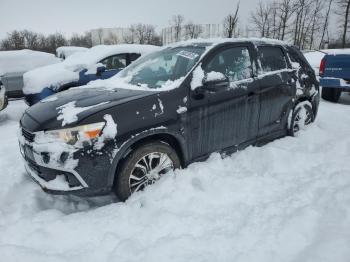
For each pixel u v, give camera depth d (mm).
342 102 8539
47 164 2836
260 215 2781
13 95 8953
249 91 3908
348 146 4211
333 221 2619
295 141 4492
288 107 4586
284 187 3266
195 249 2430
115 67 7594
